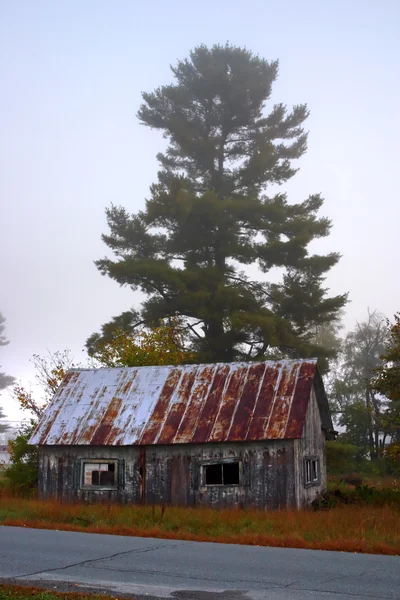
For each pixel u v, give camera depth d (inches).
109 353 1565.0
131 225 2025.1
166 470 1023.6
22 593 418.9
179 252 2064.5
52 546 602.2
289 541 627.5
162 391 1104.2
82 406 1119.6
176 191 1918.1
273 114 2176.4
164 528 730.8
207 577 469.7
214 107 2181.3
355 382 3058.6
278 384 1047.6
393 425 1314.0
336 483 1657.2
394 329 1212.5
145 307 1968.5
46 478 1080.8
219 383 1085.1
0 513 847.7
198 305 1873.8
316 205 2075.5
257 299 1993.1
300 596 411.5
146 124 2187.5
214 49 2167.8
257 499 974.4
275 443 979.9
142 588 437.7
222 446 1003.3
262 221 1991.9
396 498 1066.7
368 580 456.4
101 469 1059.3
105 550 581.3
